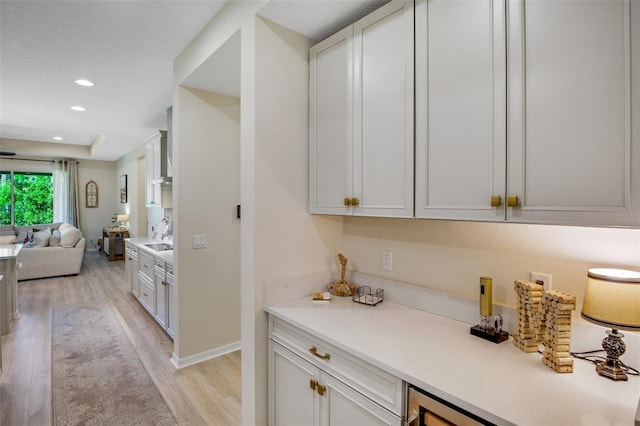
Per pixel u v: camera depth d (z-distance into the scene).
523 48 1.08
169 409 2.23
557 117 1.02
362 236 2.03
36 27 2.13
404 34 1.42
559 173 1.01
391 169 1.48
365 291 1.96
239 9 1.83
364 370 1.25
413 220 1.77
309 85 1.91
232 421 2.12
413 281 1.77
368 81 1.58
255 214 1.73
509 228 1.41
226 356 3.00
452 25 1.27
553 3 1.02
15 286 3.91
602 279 1.00
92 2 1.89
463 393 0.96
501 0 1.13
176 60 2.63
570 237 1.25
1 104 3.74
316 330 1.44
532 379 1.04
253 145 1.73
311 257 1.97
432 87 1.33
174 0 1.89
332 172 1.77
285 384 1.65
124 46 2.42
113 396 2.38
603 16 0.93
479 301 1.44
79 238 6.37
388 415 1.16
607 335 1.09
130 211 7.47
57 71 2.82
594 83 0.95
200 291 2.90
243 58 1.80
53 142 7.18
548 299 1.13
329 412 1.40
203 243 2.90
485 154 1.17
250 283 1.76
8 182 8.13
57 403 2.28
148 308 4.02
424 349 1.25
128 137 5.59
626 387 0.99
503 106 1.13
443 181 1.30
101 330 3.60
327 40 1.79
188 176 2.79
